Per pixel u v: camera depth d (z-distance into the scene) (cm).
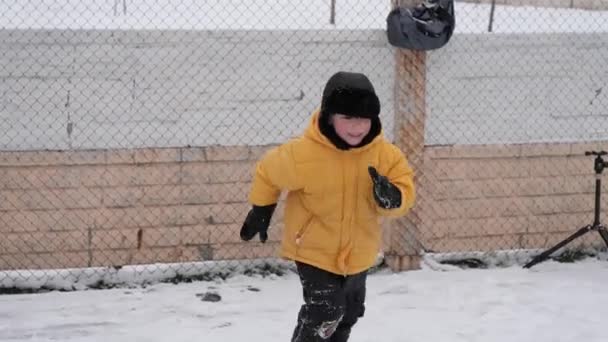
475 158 602
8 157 535
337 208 367
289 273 590
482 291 561
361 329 490
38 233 547
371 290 558
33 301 527
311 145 362
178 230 567
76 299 532
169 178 559
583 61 614
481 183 607
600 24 687
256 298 541
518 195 615
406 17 556
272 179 364
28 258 548
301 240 375
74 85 538
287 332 485
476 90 598
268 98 568
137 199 557
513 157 609
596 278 591
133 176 554
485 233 614
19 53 529
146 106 550
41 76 533
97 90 542
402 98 581
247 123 567
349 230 371
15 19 564
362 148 361
